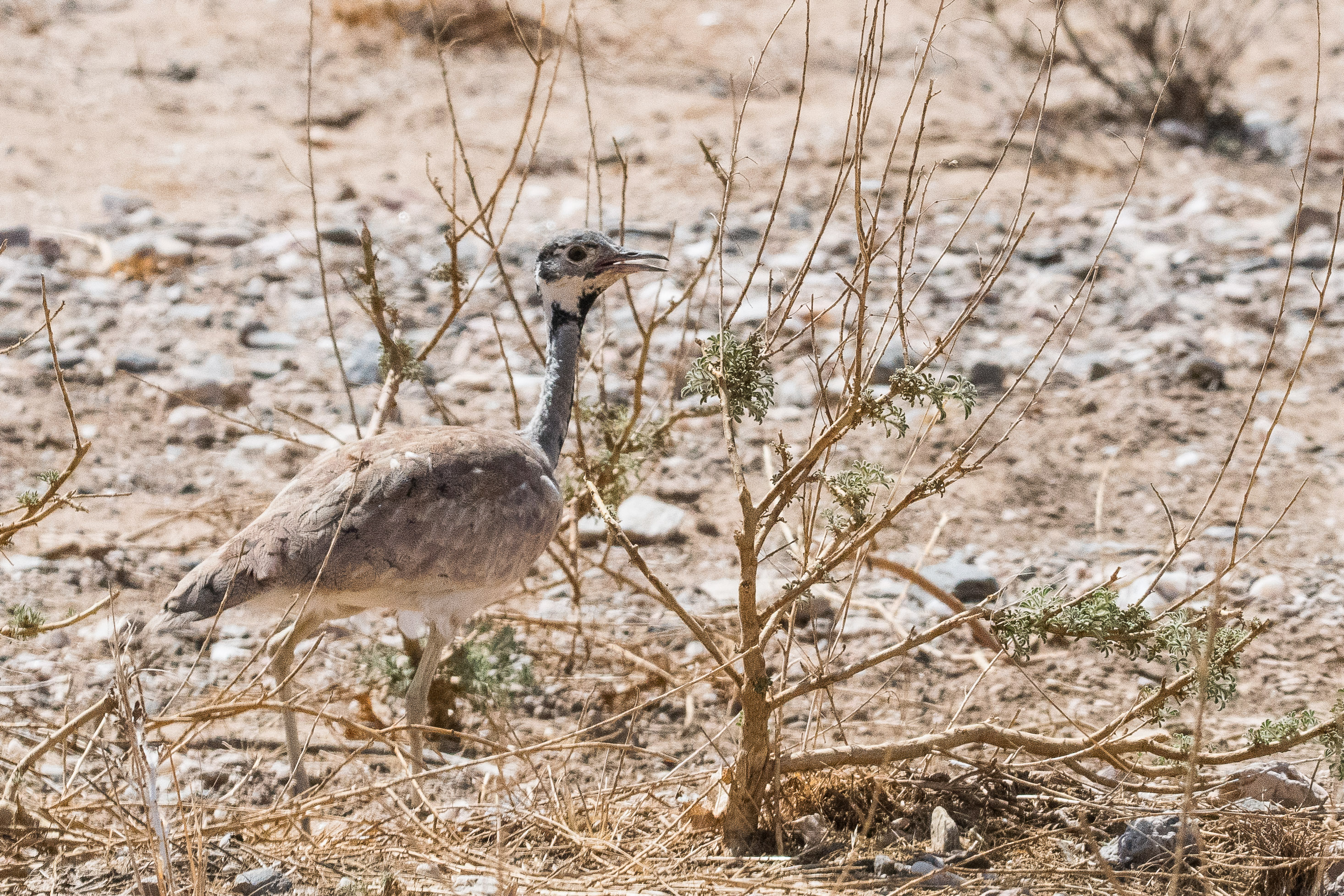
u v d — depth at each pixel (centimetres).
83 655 920
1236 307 1616
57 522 1105
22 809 675
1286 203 1938
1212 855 682
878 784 743
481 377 1396
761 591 1051
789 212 1848
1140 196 1978
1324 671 987
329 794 729
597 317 1526
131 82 2222
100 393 1320
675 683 948
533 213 1833
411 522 727
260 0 2641
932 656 995
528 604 1048
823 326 1478
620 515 1184
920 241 1777
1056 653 1010
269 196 1855
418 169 1983
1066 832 726
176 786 690
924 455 1311
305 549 709
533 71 2398
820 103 2314
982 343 1517
